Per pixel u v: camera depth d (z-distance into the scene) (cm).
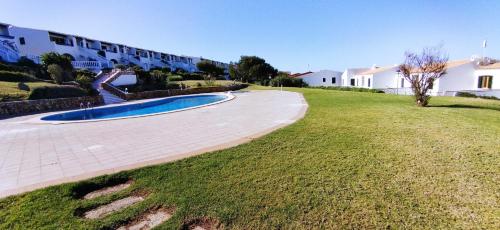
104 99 2034
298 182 367
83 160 517
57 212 308
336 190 341
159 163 466
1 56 2886
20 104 1473
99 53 4294
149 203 326
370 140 565
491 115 880
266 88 3122
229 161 461
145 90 2520
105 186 400
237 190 349
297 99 1598
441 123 735
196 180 386
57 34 3825
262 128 745
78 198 358
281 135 634
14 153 588
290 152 498
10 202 334
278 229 269
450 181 359
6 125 1023
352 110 1032
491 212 284
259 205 312
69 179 407
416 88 1142
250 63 4875
